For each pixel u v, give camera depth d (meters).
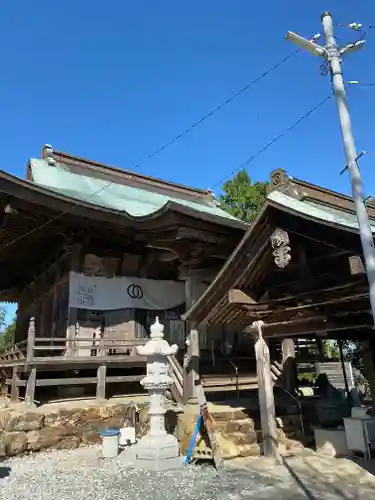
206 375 12.06
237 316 9.16
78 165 16.78
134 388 13.22
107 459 8.33
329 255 7.08
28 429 9.20
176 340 14.62
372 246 5.37
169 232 13.37
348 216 8.51
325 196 9.58
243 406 9.98
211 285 8.51
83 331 13.43
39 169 15.51
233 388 11.90
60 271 14.61
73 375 12.96
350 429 8.15
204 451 7.84
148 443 7.91
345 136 5.80
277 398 11.48
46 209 11.87
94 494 6.14
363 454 7.95
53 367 11.01
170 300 14.94
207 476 6.93
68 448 9.53
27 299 19.69
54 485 6.66
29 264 17.58
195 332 10.26
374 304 5.19
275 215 7.47
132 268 14.75
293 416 10.23
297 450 8.63
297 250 7.64
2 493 6.30
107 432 8.73
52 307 15.51
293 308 7.57
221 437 8.41
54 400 11.34
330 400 12.09
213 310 8.88
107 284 13.98
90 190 14.98
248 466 7.43
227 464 7.61
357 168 5.66
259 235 7.72
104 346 11.81
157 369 8.48
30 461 8.39
